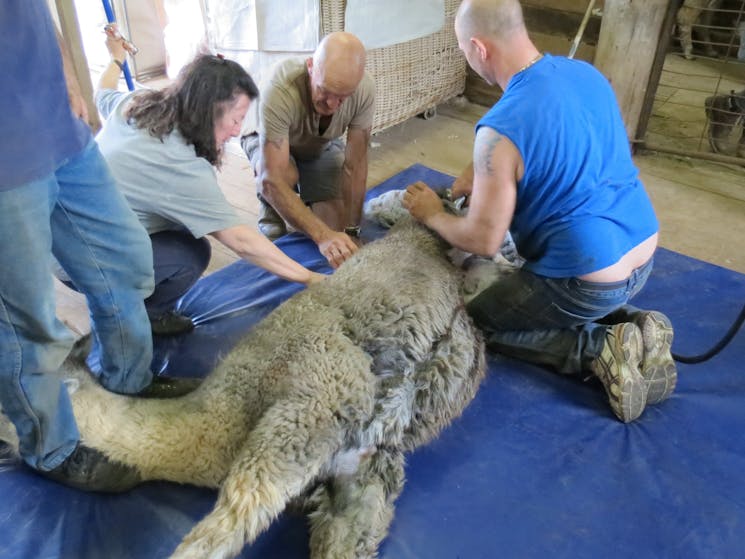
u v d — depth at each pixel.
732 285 2.72
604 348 2.06
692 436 2.03
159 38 4.79
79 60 3.21
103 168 1.62
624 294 2.04
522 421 2.09
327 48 2.26
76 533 1.68
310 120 2.62
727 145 3.80
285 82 2.48
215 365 2.06
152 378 2.06
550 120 1.79
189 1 4.31
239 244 2.08
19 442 1.72
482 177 1.85
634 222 1.96
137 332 1.87
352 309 1.82
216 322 2.45
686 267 2.84
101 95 2.27
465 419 2.09
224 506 1.44
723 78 4.84
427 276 1.97
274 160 2.54
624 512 1.80
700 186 3.61
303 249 2.90
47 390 1.58
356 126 2.73
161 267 2.17
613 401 2.05
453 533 1.73
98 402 1.76
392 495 1.74
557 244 1.95
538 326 2.21
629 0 3.46
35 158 1.34
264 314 2.49
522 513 1.79
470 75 4.62
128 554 1.64
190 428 1.69
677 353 2.35
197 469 1.70
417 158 3.87
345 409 1.62
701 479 1.90
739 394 2.18
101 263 1.70
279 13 3.30
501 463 1.94
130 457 1.71
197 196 1.96
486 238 1.94
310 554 1.62
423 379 1.83
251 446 1.52
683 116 4.35
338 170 3.01
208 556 1.37
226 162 3.69
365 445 1.70
